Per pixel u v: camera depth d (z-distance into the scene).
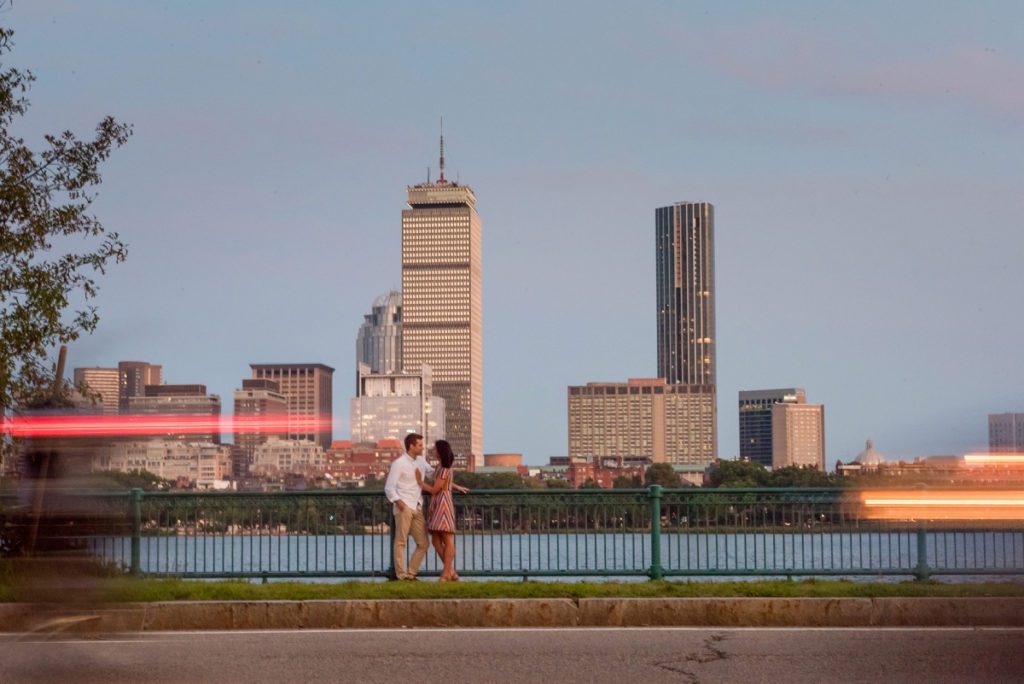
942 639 18.72
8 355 28.56
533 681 15.62
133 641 18.94
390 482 27.38
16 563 20.56
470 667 16.59
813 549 27.30
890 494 27.42
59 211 29.78
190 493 27.30
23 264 29.44
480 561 27.84
